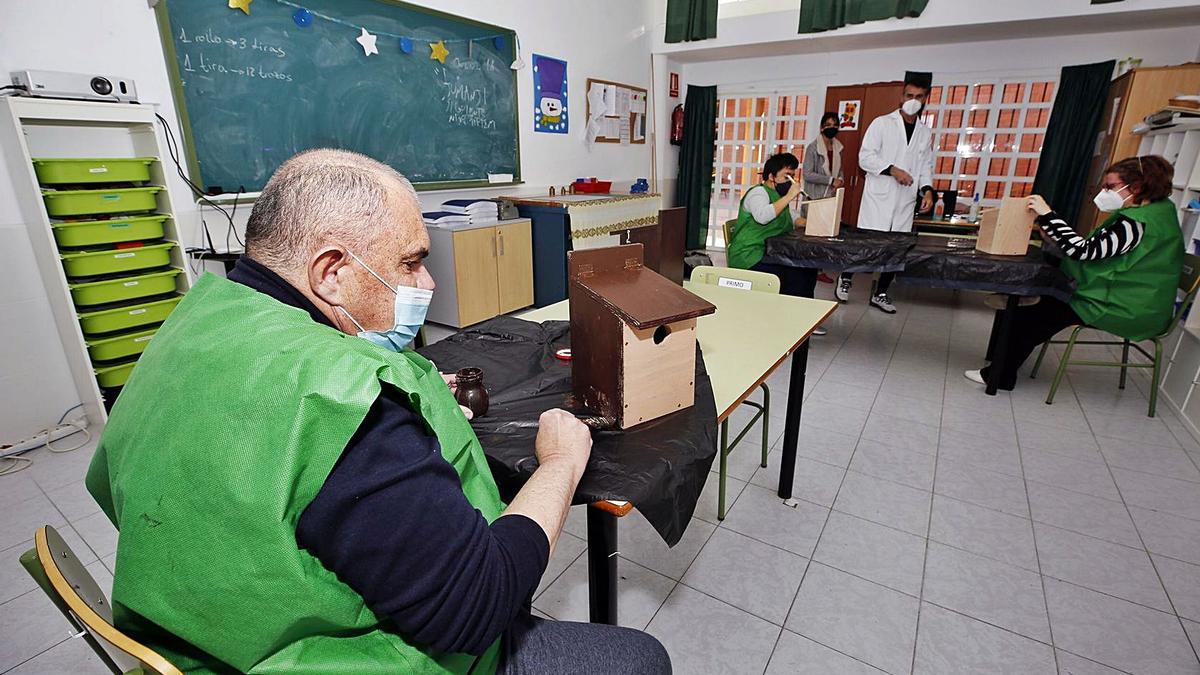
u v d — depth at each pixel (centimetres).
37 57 223
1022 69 504
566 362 133
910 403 283
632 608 157
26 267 230
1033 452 235
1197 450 235
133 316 235
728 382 130
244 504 52
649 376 102
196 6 262
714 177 681
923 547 179
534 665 82
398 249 71
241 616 55
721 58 621
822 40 518
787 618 153
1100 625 149
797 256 318
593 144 539
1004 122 523
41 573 65
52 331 241
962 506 200
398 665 63
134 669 61
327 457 54
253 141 293
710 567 172
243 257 71
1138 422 260
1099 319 256
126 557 56
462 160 413
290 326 60
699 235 675
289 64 302
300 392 54
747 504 202
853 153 577
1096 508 197
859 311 450
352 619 60
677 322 102
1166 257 240
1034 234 369
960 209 516
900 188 443
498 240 401
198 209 276
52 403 246
